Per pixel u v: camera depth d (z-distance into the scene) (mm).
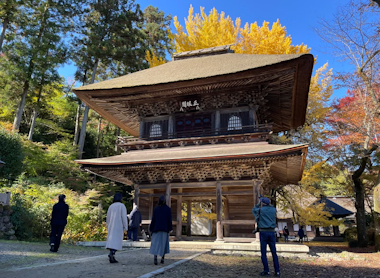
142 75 16750
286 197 23234
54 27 29328
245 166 12359
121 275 4906
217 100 14609
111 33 35031
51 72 28406
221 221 12336
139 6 37312
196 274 5734
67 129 40406
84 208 18141
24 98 27531
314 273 6703
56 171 23766
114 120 18953
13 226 11594
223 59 17344
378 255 13484
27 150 21984
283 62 11773
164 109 15789
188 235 17203
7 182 17016
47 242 11914
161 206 6762
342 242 32500
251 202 13930
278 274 5789
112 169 13766
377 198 15797
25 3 28859
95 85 15383
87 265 6109
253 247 10555
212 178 13320
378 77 17844
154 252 6371
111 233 6648
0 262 5957
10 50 27078
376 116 18281
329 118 22516
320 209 21812
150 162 12555
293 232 37438
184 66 17531
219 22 25578
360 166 21609
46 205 13547
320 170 23203
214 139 13633
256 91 13914
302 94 14609
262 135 13047
